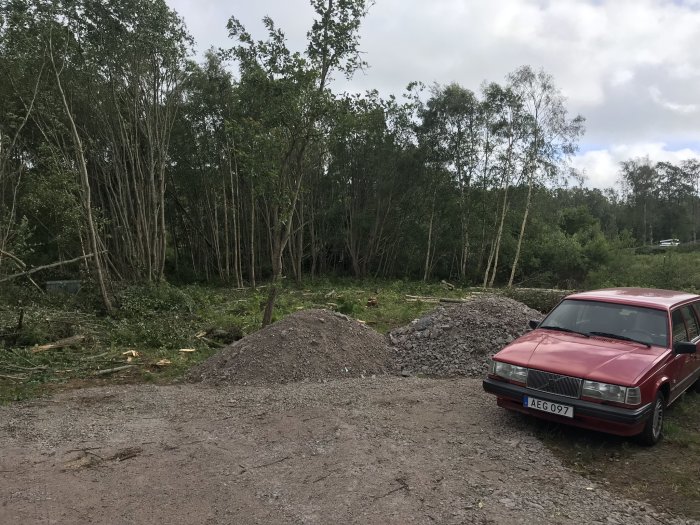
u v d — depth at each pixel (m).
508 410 5.89
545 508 3.64
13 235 14.86
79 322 11.69
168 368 8.52
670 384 5.28
